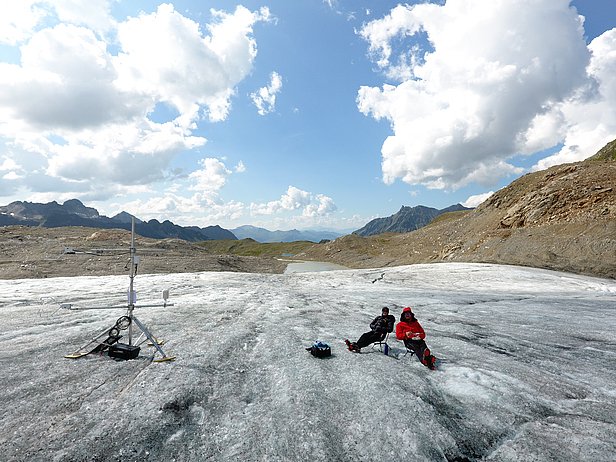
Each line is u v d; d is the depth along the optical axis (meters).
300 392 6.68
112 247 49.34
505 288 31.08
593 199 49.59
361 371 7.93
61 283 26.20
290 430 5.31
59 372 7.42
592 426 5.66
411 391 6.84
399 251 90.62
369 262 87.62
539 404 6.52
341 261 98.19
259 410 5.99
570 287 31.06
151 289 24.62
